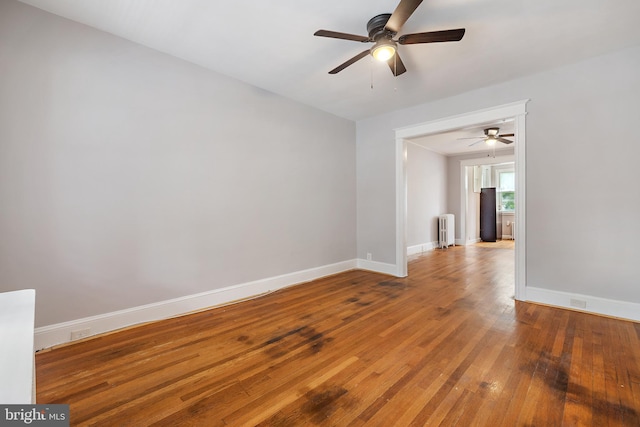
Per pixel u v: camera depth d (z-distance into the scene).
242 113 3.35
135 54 2.58
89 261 2.36
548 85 3.03
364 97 3.81
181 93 2.86
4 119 2.02
